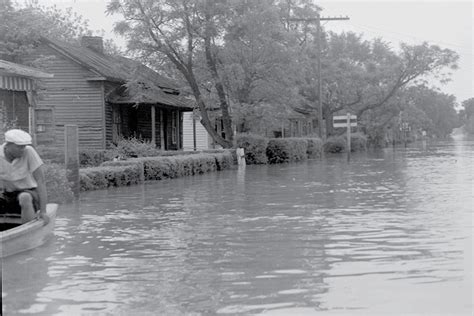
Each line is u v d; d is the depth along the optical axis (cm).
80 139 3319
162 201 1698
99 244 1026
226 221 1277
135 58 3538
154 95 3603
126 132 3625
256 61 3662
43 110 3322
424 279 738
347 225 1184
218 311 625
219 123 4841
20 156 1019
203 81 3756
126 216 1390
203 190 2025
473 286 703
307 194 1825
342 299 659
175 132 4334
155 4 3391
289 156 4044
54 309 643
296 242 1008
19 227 949
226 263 853
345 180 2361
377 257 873
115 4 3412
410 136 11788
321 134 5062
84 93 3306
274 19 3559
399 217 1285
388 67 6272
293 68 3725
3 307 654
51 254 941
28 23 3244
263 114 3791
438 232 1079
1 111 1930
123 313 625
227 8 3447
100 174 2106
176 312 625
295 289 704
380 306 630
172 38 3447
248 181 2395
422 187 1991
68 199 1677
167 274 793
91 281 762
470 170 2852
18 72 1927
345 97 6097
